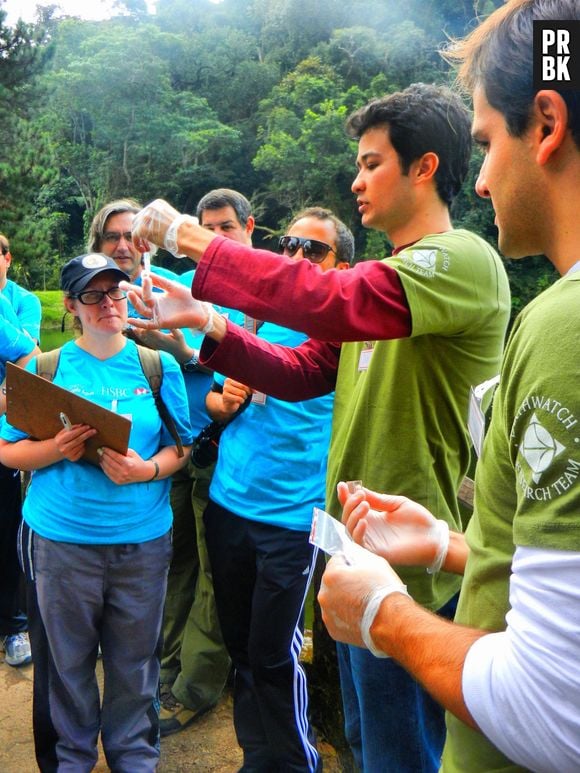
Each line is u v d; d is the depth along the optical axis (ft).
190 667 7.93
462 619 2.98
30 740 7.70
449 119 4.65
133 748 6.78
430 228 4.84
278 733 6.54
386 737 4.91
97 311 6.64
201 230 4.09
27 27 60.29
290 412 6.65
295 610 6.52
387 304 3.98
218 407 7.37
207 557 8.05
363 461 4.91
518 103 2.61
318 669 7.49
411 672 2.60
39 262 70.85
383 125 4.69
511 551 2.72
